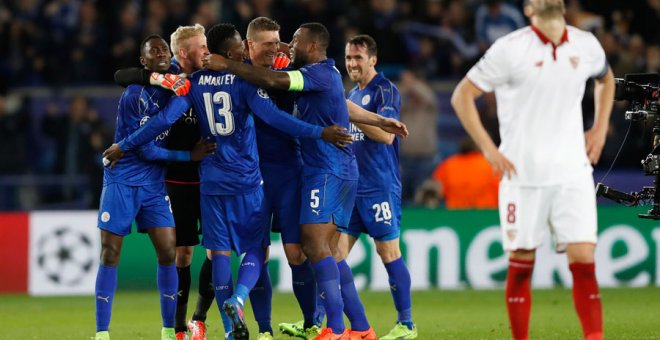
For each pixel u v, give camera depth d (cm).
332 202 2694
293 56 2719
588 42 2308
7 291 5022
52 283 5012
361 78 3067
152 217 2859
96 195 5631
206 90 2678
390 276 3123
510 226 2320
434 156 5703
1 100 5878
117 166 2814
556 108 2284
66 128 5700
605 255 4962
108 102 6050
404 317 3120
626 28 6228
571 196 2281
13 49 6400
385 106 3031
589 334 2295
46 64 6356
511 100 2302
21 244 5041
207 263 2991
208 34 2712
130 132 2820
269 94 2777
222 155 2700
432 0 6306
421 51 6134
